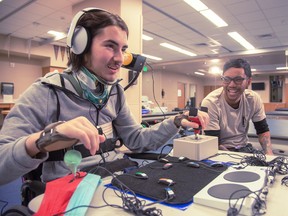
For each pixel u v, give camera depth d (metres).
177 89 12.64
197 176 0.65
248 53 7.45
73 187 0.53
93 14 0.80
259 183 0.56
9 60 6.79
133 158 1.02
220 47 7.04
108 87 0.93
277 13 4.31
